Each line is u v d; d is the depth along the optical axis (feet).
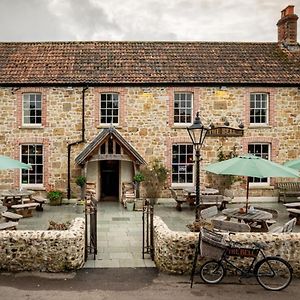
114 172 68.54
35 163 64.75
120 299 28.02
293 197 66.08
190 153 65.57
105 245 40.70
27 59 67.31
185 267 32.60
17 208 52.01
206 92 64.69
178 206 59.36
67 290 29.43
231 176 65.36
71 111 63.87
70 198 64.23
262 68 67.46
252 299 28.14
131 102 64.28
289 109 65.72
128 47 70.79
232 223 35.81
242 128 65.10
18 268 32.99
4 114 63.36
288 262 31.96
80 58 67.77
